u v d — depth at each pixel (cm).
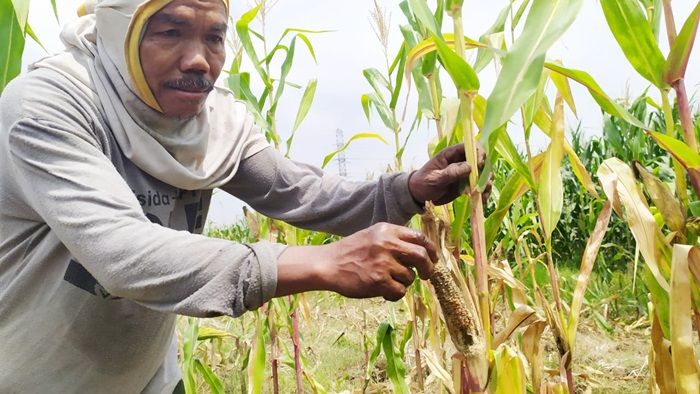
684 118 125
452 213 163
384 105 240
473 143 130
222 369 415
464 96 128
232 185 176
